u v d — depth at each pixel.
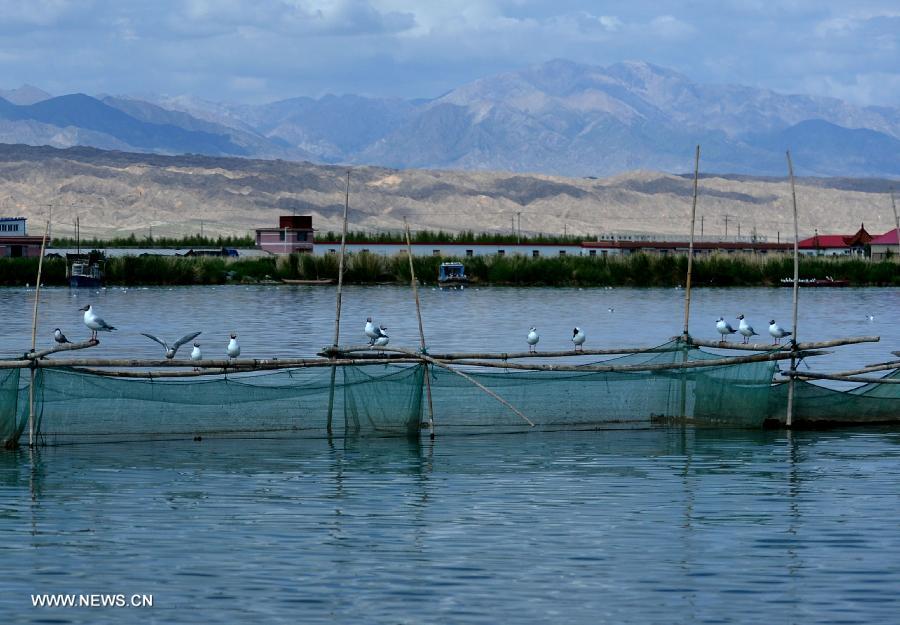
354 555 50.28
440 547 51.44
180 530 53.94
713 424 80.19
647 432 78.44
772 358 79.88
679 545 51.62
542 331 151.62
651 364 79.19
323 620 43.12
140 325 161.62
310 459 69.25
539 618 43.25
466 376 77.06
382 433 76.25
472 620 43.12
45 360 71.81
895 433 78.44
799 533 53.34
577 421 79.06
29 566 48.91
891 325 166.50
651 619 43.16
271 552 50.72
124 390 72.81
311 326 159.38
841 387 94.50
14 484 62.38
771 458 70.06
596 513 56.81
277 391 75.31
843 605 44.28
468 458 69.69
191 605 44.56
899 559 49.53
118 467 66.56
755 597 45.19
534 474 65.50
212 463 67.81
